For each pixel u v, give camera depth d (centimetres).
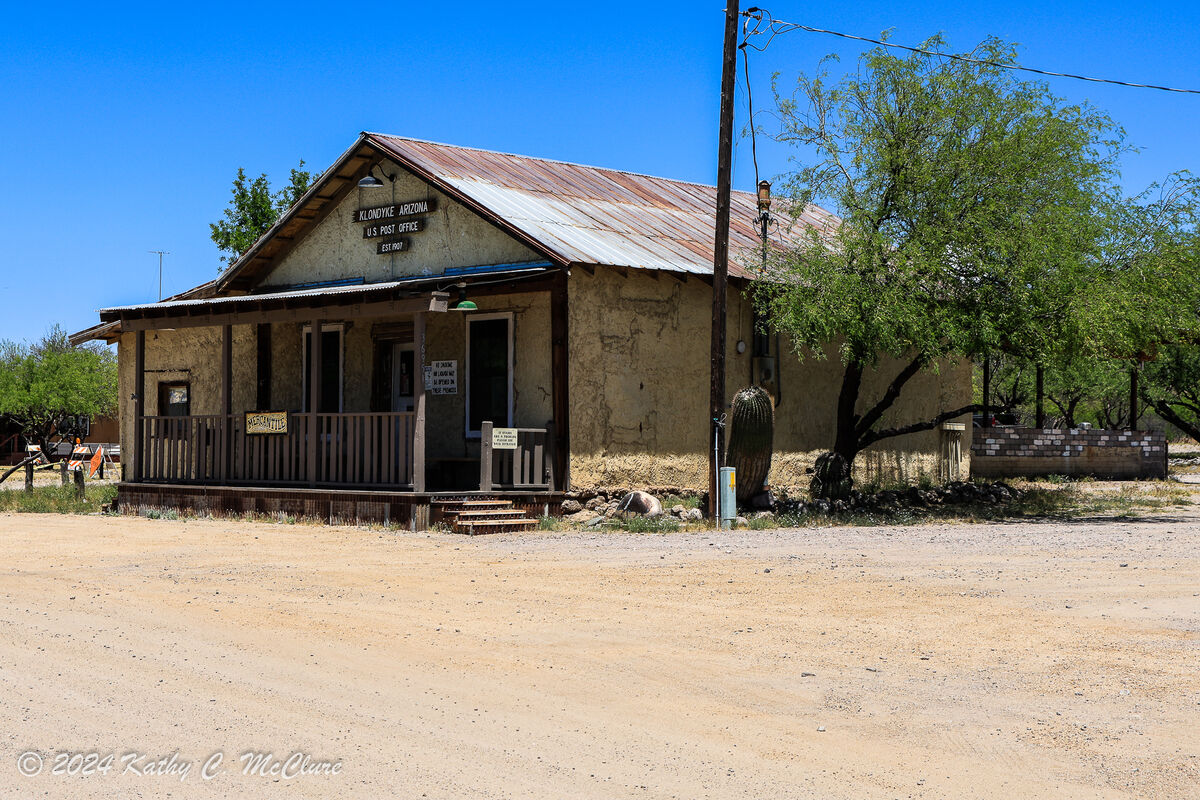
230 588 1145
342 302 1836
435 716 683
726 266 1862
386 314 1788
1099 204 2009
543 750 618
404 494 1736
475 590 1130
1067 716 682
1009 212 1941
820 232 2469
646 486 1959
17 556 1402
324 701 717
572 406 1852
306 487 1922
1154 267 1977
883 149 2012
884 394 2433
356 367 2233
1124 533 1706
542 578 1207
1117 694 729
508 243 1978
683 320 2030
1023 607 1021
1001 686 752
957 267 1930
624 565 1305
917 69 2038
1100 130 2006
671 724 668
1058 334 1892
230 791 555
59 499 2475
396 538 1616
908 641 887
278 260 2402
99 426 6141
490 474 1766
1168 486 2950
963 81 2017
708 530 1758
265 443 2017
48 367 5600
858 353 1973
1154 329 2039
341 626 948
